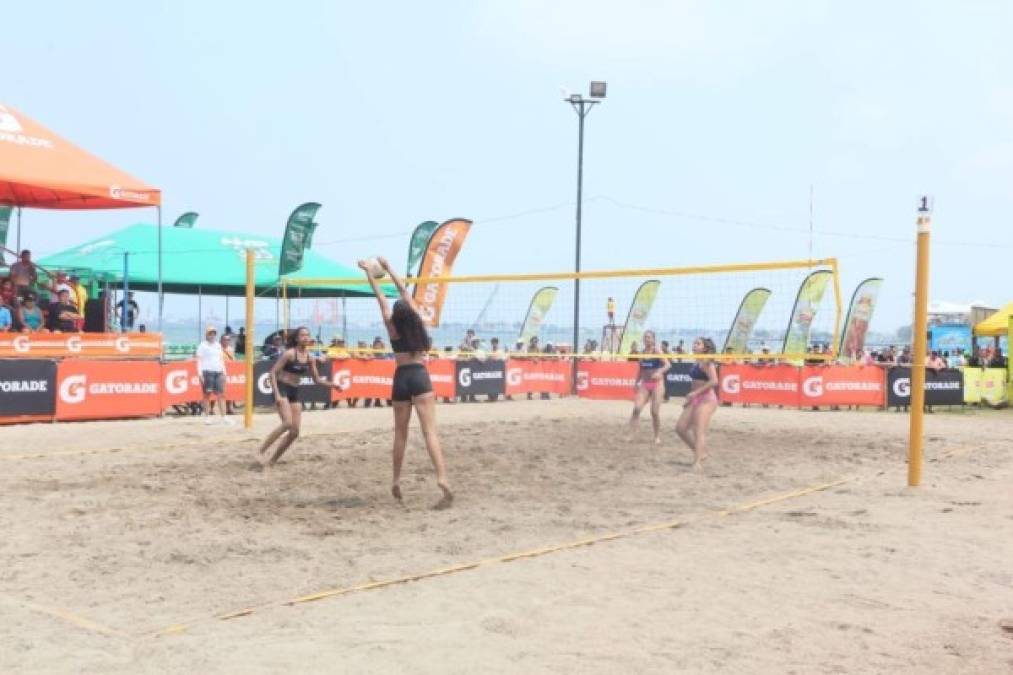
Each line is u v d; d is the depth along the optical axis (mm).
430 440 7270
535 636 4195
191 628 4262
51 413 14227
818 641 4188
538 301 23922
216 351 14422
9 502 7344
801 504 7684
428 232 24719
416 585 5031
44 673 3686
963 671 3844
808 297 20859
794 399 20062
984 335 27969
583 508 7328
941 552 5973
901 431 14508
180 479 8516
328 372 18078
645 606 4668
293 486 8211
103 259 23094
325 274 25672
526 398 22344
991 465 10469
